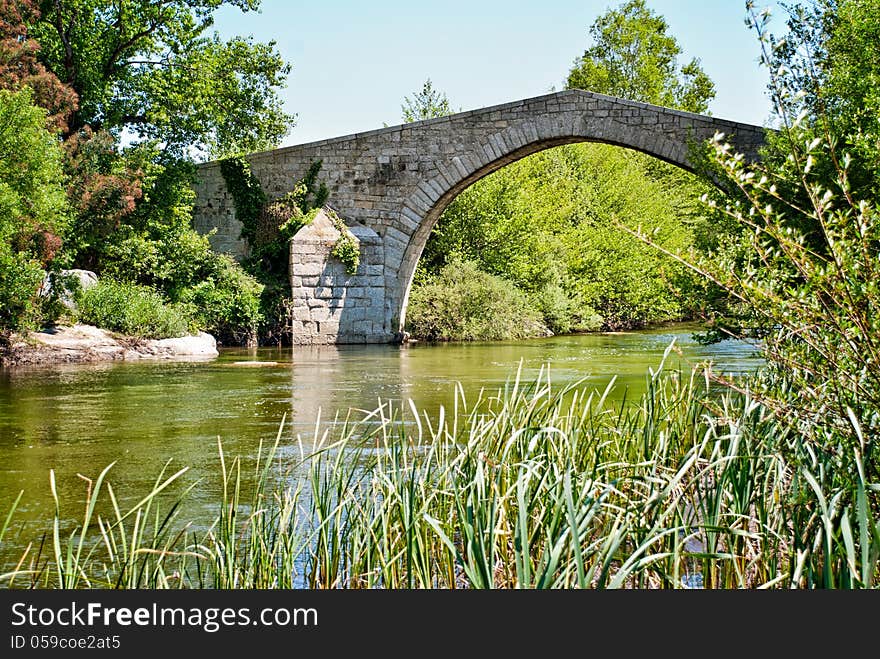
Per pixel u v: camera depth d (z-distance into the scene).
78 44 28.92
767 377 6.32
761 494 4.87
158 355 23.86
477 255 39.16
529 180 41.00
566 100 30.19
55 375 18.11
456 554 4.26
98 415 12.44
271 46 32.78
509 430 6.35
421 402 13.58
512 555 4.91
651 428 6.43
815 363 4.95
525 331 35.53
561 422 6.14
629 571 3.88
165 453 9.62
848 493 4.35
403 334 31.91
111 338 23.31
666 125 29.27
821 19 12.75
